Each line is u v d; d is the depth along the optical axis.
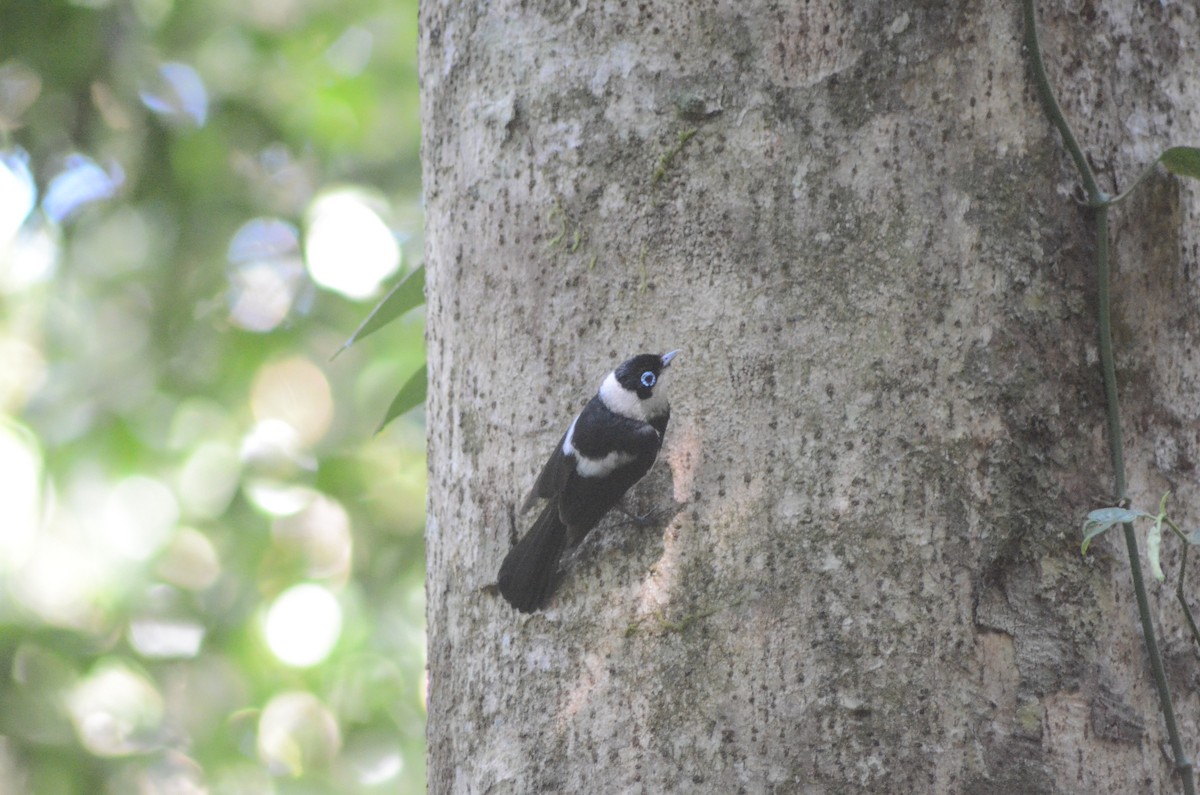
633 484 5.10
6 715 16.11
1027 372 4.99
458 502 5.61
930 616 4.74
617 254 5.33
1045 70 5.27
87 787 16.09
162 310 18.16
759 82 5.28
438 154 6.00
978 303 5.02
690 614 4.91
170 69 17.53
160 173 17.14
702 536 4.98
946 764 4.60
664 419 5.11
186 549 18.89
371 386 18.69
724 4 5.37
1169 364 5.34
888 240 5.08
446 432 5.75
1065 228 5.16
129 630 17.31
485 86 5.74
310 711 17.78
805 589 4.80
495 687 5.23
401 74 19.22
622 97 5.41
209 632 17.34
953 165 5.14
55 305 18.70
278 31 18.72
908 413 4.92
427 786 5.57
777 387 5.02
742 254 5.16
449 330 5.80
